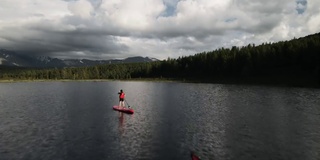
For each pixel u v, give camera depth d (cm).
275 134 2967
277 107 4984
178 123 3550
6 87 12975
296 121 3672
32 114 4253
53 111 4556
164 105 5416
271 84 12406
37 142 2628
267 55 15925
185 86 12494
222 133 3012
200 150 2411
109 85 14812
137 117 3988
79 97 7256
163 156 2255
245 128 3256
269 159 2189
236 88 10544
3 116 4069
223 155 2281
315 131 3102
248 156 2261
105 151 2366
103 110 4669
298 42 16325
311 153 2339
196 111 4575
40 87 12850
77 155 2258
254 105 5291
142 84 15700
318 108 4834
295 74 13488
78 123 3534
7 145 2522
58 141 2664
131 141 2680
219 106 5188
